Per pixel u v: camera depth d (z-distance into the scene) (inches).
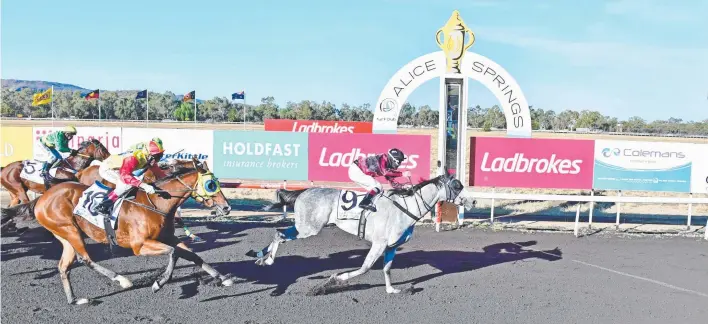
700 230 477.4
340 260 355.6
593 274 337.4
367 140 482.6
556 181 475.5
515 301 284.4
